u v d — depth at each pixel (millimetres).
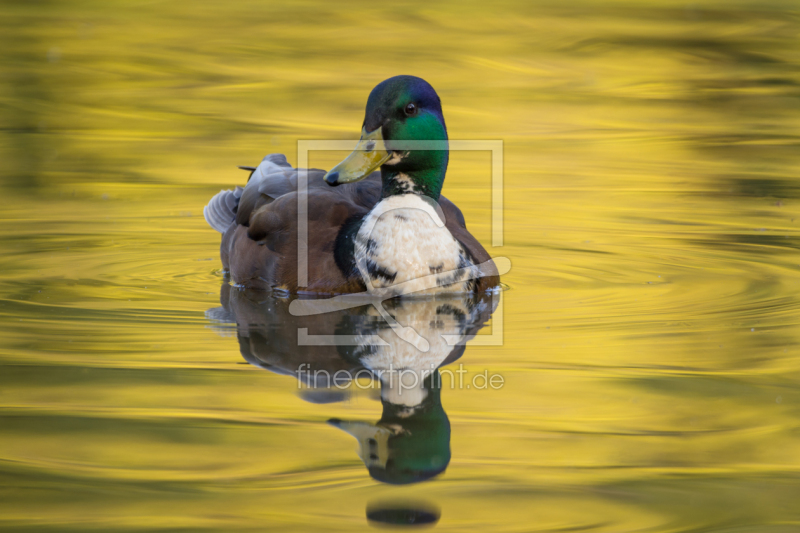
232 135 19953
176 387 8242
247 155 18719
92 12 30125
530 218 15219
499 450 7129
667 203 15992
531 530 6062
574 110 21828
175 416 7664
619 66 25219
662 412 7773
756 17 29469
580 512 6285
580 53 26312
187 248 13789
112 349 9219
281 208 11945
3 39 26750
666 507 6355
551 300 11172
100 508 6297
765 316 10352
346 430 7430
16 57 25188
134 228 14625
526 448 7164
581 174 17750
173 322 10172
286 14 30438
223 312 10594
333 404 7949
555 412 7785
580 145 19484
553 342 9555
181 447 7137
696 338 9625
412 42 27219
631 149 19250
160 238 14203
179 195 16438
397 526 6082
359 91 23109
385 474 6746
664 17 29719
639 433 7402
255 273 11797
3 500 6402
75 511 6254
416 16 30234
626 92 23250
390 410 7812
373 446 7156
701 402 7957
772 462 6953
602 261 12992
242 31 28391
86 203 15789
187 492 6488
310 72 24547
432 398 8086
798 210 15547
